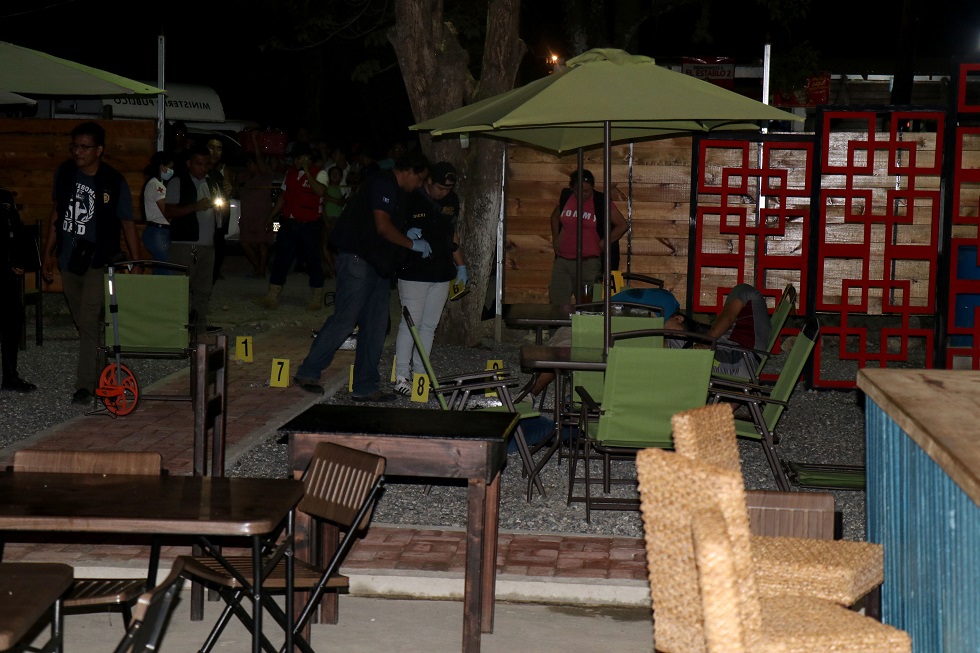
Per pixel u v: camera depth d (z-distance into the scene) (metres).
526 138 9.97
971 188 12.81
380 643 5.01
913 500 3.61
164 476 4.36
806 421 9.83
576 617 5.36
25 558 5.75
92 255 9.18
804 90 18.38
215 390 6.05
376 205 9.51
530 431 8.02
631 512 6.96
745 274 13.12
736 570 3.07
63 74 12.32
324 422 4.86
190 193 11.83
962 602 2.97
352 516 4.40
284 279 15.84
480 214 12.98
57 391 10.20
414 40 12.62
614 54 7.56
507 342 13.68
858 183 12.91
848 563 3.88
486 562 5.11
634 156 13.22
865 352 11.18
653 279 11.41
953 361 10.80
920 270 13.05
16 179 14.55
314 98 29.36
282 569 4.55
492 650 4.93
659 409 6.54
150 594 2.93
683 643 3.25
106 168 9.23
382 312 9.88
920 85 20.50
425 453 4.63
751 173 11.38
